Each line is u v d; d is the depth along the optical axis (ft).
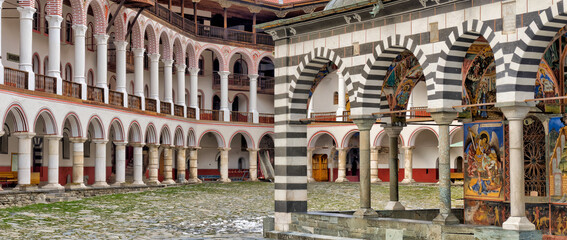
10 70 101.14
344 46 64.49
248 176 209.77
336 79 192.54
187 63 197.57
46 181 134.51
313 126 188.96
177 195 128.57
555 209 57.93
